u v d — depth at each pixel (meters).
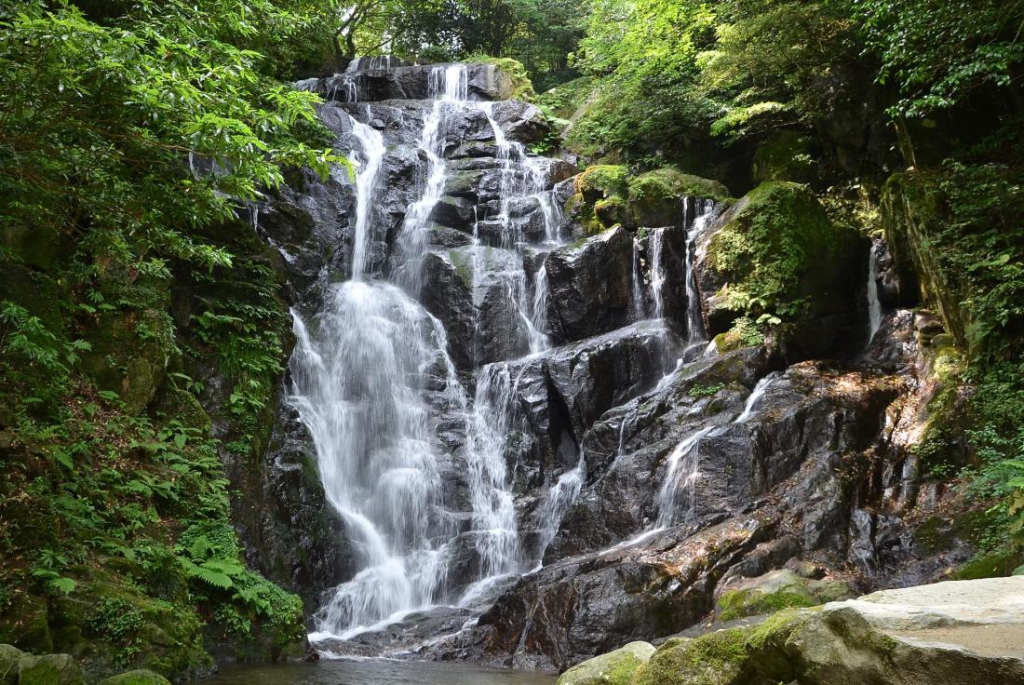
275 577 12.38
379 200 19.75
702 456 12.89
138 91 8.12
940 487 12.05
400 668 9.98
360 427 15.81
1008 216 13.59
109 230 10.28
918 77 13.39
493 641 11.03
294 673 9.46
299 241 17.62
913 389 13.90
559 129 24.05
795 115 20.16
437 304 18.19
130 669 8.57
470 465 16.03
